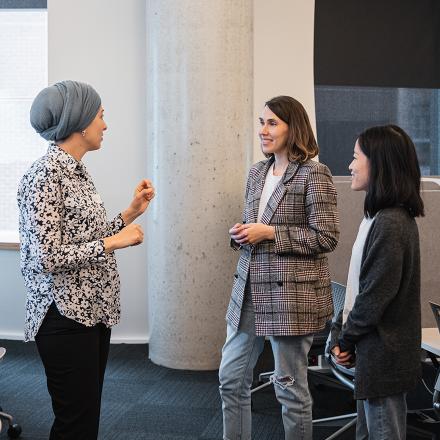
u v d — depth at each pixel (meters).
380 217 2.28
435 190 4.56
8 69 5.94
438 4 6.00
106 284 2.39
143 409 4.16
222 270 4.92
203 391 4.50
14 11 5.90
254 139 5.89
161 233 4.98
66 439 2.36
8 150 5.98
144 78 5.57
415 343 2.31
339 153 6.05
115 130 5.61
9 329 5.87
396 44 6.00
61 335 2.32
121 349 5.54
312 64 5.91
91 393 2.37
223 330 4.98
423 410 4.11
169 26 4.84
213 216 4.86
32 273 2.33
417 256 2.32
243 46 4.89
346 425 3.54
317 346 3.89
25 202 2.28
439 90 6.10
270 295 2.88
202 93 4.81
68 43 5.60
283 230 2.85
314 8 5.89
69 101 2.37
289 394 2.91
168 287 4.97
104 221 2.45
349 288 2.51
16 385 4.59
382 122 6.07
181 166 4.86
